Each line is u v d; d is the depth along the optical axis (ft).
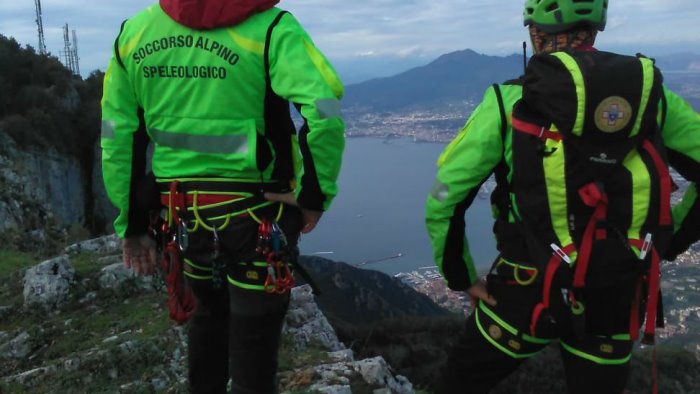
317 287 8.67
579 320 7.39
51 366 18.16
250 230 8.09
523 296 7.98
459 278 8.40
